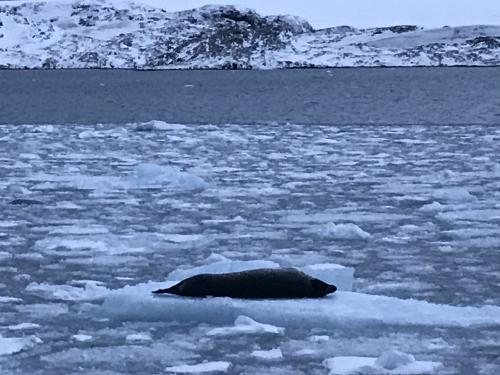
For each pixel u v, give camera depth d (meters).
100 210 10.74
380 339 5.62
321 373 5.03
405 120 28.66
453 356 5.29
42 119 30.23
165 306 6.17
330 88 65.50
